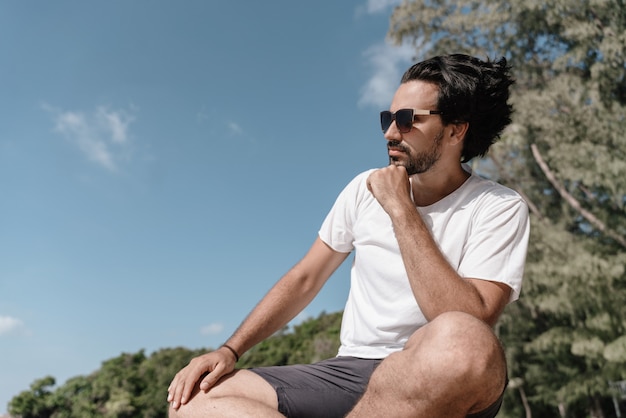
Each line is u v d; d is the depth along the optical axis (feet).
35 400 147.74
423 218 4.75
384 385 3.43
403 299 4.49
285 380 4.30
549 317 47.55
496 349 3.25
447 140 4.75
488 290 4.28
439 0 45.01
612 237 42.65
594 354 40.09
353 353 4.60
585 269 38.01
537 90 41.75
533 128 40.78
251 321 4.88
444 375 3.19
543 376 51.16
